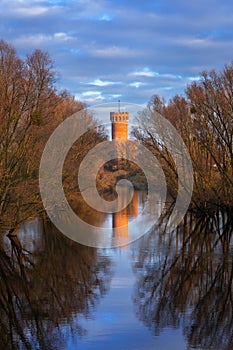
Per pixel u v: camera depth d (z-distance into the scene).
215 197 45.06
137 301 19.00
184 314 17.50
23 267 25.95
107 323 16.56
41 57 42.09
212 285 21.39
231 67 44.56
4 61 33.50
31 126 34.31
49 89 40.78
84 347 14.52
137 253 28.92
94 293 20.34
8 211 33.22
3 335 15.67
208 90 45.78
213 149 46.66
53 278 23.31
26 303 19.20
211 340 14.90
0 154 32.50
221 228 39.88
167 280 22.33
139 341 14.88
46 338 15.24
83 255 28.66
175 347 14.42
